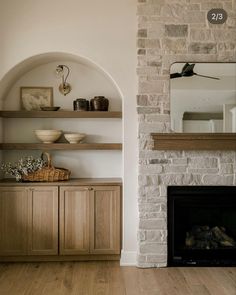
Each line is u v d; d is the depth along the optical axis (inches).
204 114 137.3
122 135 147.3
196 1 138.1
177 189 138.5
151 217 137.0
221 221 145.6
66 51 138.8
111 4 140.6
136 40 139.9
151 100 136.8
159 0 137.6
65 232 139.5
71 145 145.9
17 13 138.5
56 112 146.3
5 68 137.2
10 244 138.6
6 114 145.2
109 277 125.2
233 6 138.7
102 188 140.3
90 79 157.2
